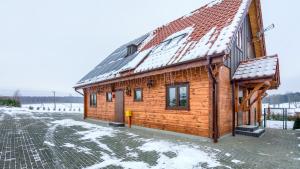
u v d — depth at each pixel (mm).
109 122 13898
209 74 7930
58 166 5094
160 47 12352
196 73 8656
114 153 6301
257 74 8602
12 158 5738
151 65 10328
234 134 9016
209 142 7684
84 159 5688
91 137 8914
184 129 9109
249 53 12750
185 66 8227
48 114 24219
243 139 8258
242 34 11367
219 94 8273
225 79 8953
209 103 8023
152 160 5586
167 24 16984
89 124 13859
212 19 10656
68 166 5105
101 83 14891
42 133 10000
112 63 17672
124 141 8039
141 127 11609
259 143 7539
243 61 10172
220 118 8375
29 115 22078
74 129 11406
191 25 12164
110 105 15008
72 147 7074
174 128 9602
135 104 12297
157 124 10602
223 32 8227
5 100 42812
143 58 12227
